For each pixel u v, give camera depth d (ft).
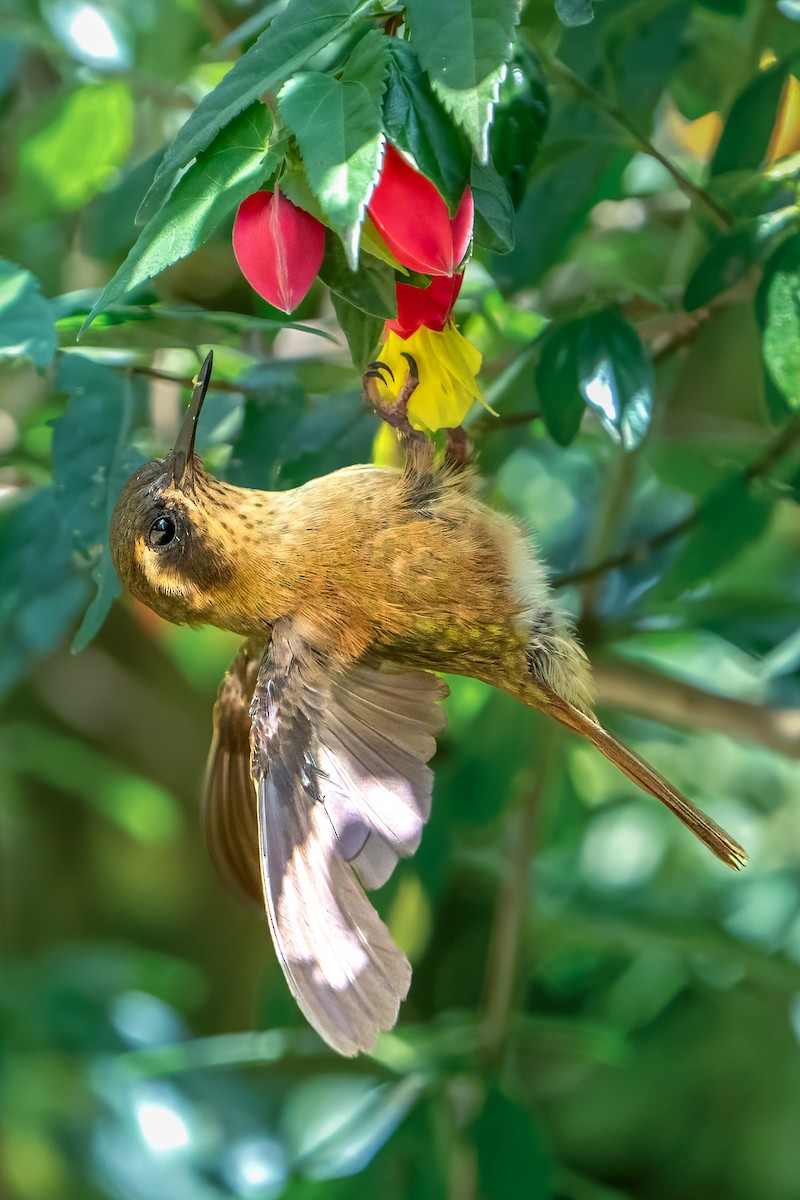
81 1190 5.36
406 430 4.83
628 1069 5.32
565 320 4.87
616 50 4.95
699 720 5.09
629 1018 5.28
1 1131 5.33
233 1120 5.33
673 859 5.33
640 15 4.95
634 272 5.10
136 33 5.13
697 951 5.19
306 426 4.91
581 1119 5.34
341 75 4.70
